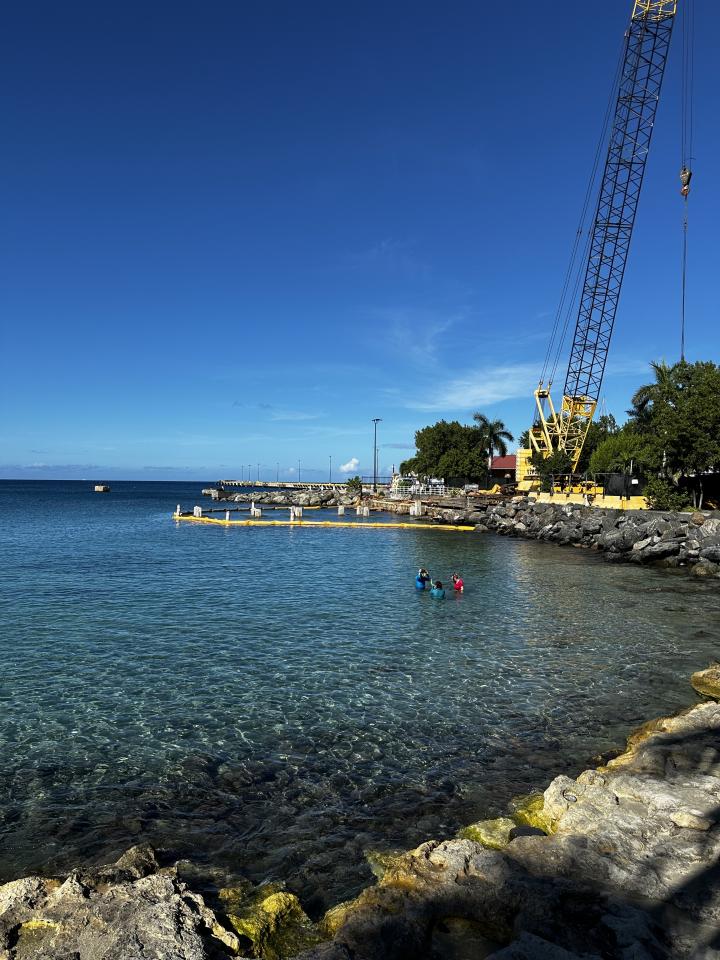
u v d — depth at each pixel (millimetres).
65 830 9977
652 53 68688
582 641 22109
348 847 9445
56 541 56906
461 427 113562
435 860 8078
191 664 19031
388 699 16125
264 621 25016
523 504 71312
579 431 86812
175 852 9312
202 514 98875
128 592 31344
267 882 8531
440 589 30234
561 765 12438
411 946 6387
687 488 60781
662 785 10047
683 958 6047
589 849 8133
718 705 14188
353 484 147875
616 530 48688
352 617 25906
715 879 7398
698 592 32125
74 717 14781
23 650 20469
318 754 12859
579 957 5906
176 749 13055
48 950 6219
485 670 18656
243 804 10820
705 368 61250
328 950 6254
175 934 6379
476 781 11719
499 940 6582
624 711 15438
